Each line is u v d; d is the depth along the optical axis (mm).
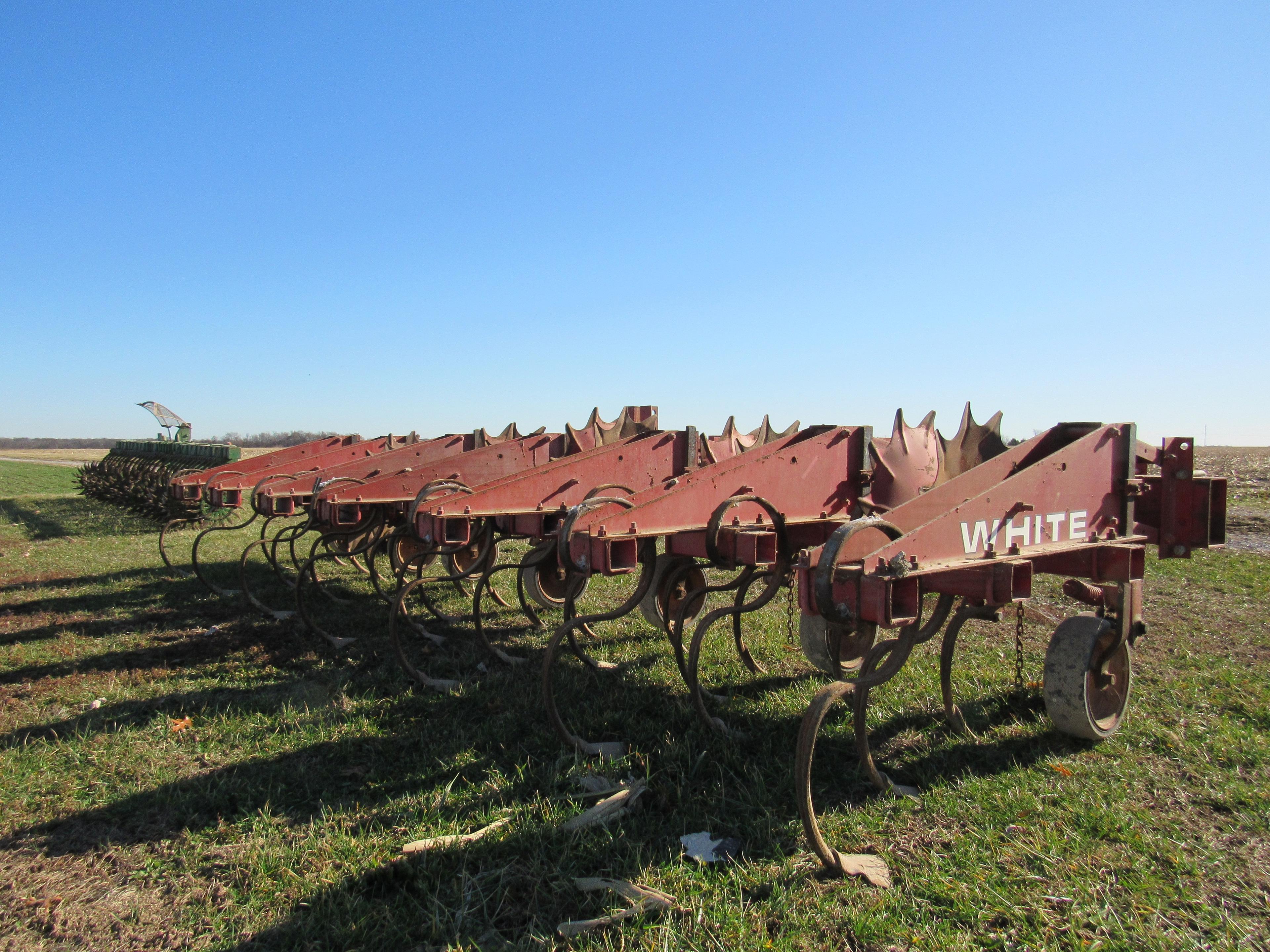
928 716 4734
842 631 3652
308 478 7516
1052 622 7129
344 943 2705
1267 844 3223
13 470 43500
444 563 11023
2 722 4953
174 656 6598
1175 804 3574
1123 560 3770
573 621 4484
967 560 3146
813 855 3174
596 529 3951
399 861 3201
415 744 4574
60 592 9406
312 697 5441
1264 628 6668
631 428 7383
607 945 2609
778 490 4734
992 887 2906
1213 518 4379
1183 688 5094
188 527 15812
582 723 4812
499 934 2732
